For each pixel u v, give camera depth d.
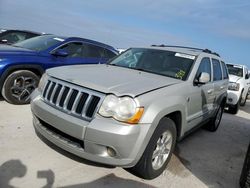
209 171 4.28
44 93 3.74
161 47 5.32
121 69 4.53
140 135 3.12
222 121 8.03
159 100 3.38
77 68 4.20
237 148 5.65
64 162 3.71
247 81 10.89
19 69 5.86
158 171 3.69
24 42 7.11
